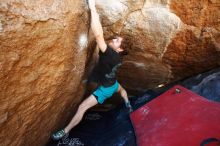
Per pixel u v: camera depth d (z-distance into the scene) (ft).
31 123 9.12
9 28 6.73
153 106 13.70
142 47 13.66
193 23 12.69
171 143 11.22
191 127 11.62
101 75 12.00
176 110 12.87
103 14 12.55
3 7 6.53
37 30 7.55
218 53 13.64
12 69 7.18
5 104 7.39
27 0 7.13
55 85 9.39
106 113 15.51
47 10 7.76
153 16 12.69
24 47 7.33
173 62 14.28
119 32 13.07
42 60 8.20
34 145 10.43
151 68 14.66
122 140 12.61
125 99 13.97
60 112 11.32
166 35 13.06
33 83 8.20
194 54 13.76
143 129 12.65
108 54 11.27
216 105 12.57
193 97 13.33
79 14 9.34
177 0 12.30
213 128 11.29
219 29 12.71
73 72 10.35
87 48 11.16
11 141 8.33
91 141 12.97
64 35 8.71
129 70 14.93
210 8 12.23
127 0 12.50
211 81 14.07
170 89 14.33
